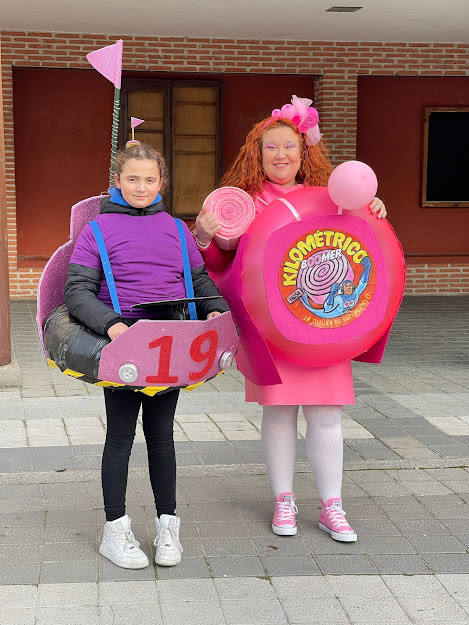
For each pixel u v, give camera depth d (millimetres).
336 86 11664
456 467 4605
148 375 2982
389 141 12180
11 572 3303
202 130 11734
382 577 3311
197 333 2994
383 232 3500
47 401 5973
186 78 11578
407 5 9203
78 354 3018
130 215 3195
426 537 3691
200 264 3336
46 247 11609
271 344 3445
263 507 4008
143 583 3230
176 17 9906
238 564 3404
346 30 10773
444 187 12320
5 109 10906
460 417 5664
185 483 4305
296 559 3457
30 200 11492
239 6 9258
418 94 12117
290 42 11500
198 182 11828
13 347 8109
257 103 11875
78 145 11492
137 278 3139
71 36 10961
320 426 3662
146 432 3385
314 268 3391
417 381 6820
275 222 3371
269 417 3719
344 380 3607
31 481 4293
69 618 2967
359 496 4164
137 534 3672
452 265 12289
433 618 3010
